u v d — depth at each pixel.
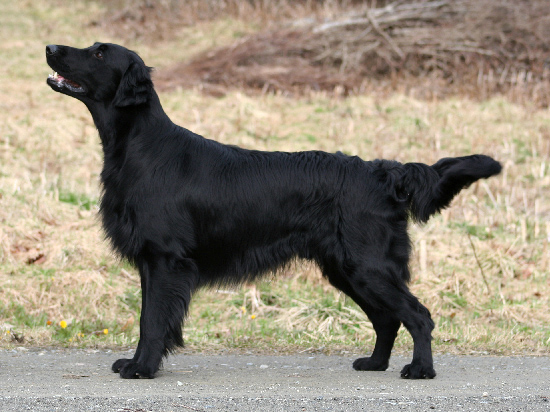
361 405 6.32
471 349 10.10
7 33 30.73
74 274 12.43
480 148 19.67
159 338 7.64
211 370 8.34
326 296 12.72
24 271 12.53
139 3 34.94
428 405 6.36
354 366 8.55
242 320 11.83
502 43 26.55
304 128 21.05
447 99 23.69
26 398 6.39
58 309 11.65
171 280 7.71
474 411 6.17
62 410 5.98
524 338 10.83
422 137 20.31
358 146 19.72
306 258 8.13
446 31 27.22
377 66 26.62
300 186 8.00
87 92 8.11
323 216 7.98
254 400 6.47
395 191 8.02
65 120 20.12
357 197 7.94
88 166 17.62
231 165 8.06
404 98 23.47
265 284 12.90
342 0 33.09
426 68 26.34
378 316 8.46
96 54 8.05
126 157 7.94
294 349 10.18
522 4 28.05
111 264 13.06
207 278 8.15
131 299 12.21
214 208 7.89
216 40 30.62
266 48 27.47
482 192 17.00
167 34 31.77
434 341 10.56
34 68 25.81
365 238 7.89
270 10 33.75
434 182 8.16
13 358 8.86
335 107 23.00
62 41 29.94
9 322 11.09
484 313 12.30
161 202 7.74
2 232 13.21
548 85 24.58
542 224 15.31
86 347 9.91
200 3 34.50
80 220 14.52
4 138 18.47
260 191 7.98
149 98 8.05
